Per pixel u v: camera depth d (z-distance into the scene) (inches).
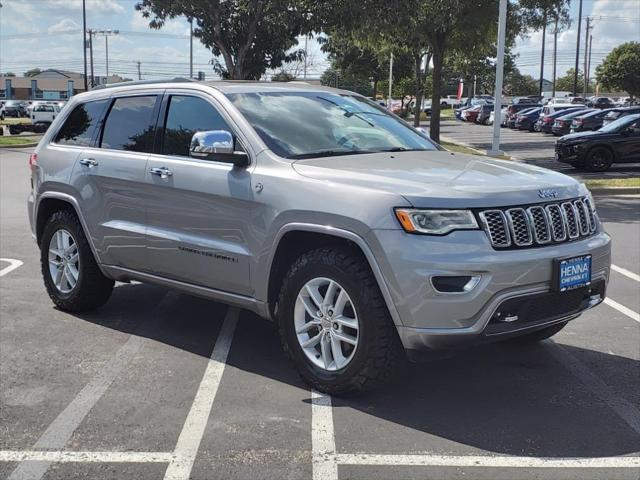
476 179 167.3
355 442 150.0
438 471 137.6
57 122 252.4
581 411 166.9
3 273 306.2
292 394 175.8
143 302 261.6
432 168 177.6
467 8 872.3
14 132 1643.7
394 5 612.7
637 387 182.2
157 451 146.0
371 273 161.2
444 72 2687.0
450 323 151.8
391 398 173.8
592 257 171.6
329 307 169.9
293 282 173.9
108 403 170.2
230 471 137.8
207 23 641.0
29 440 151.0
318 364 174.4
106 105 235.5
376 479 134.5
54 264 246.4
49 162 244.5
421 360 160.1
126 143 222.7
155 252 207.0
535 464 140.5
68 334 223.3
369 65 1998.0
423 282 150.9
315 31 629.0
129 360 200.2
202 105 204.2
